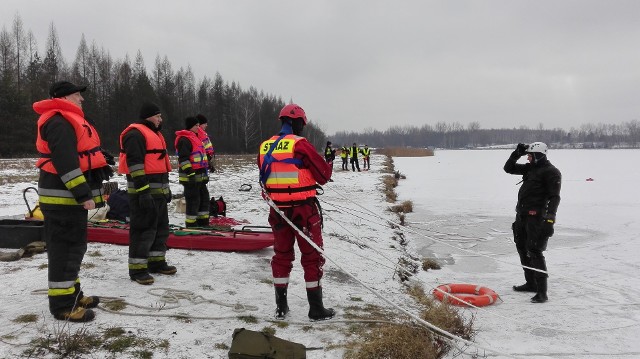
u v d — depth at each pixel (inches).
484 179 1147.3
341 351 152.2
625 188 893.2
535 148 244.8
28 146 1836.9
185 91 3373.5
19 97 1852.9
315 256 175.2
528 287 265.1
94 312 168.9
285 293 178.7
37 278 203.9
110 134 2433.6
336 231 388.2
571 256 357.7
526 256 263.0
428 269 319.9
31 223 276.8
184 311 177.0
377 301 212.4
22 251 241.0
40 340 145.2
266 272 239.1
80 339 144.5
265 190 175.9
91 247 268.5
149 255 220.2
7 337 147.3
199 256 262.5
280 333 164.6
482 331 194.1
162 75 3132.4
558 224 501.4
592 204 664.4
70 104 152.1
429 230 473.7
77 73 2603.3
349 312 189.8
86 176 157.8
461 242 418.9
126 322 163.0
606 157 2709.2
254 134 3403.1
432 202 697.6
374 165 1632.6
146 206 195.3
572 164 1886.1
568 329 200.1
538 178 244.4
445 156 3193.9
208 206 337.7
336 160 2092.8
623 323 209.5
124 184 669.9
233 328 165.8
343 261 283.3
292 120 178.5
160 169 212.5
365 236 390.6
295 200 170.6
